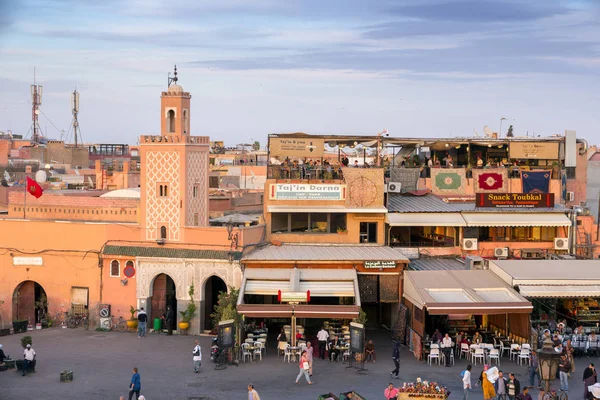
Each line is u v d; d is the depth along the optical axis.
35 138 123.38
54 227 49.91
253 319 48.28
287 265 46.22
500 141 54.06
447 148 55.66
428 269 48.03
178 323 47.53
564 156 53.91
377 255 47.19
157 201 48.34
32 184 50.69
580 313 47.59
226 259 46.56
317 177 51.22
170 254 47.72
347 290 43.84
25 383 37.25
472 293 42.75
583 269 46.28
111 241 48.94
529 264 46.91
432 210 51.09
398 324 46.16
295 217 50.94
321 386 37.06
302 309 41.50
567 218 52.03
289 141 51.66
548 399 32.88
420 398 33.50
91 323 49.22
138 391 34.53
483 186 53.53
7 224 50.72
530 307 41.22
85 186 81.19
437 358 41.78
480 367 40.72
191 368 40.06
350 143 53.44
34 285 51.38
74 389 36.34
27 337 40.72
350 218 50.69
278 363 41.22
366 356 41.84
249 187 90.94
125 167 84.00
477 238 51.56
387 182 52.66
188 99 49.75
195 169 49.16
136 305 48.53
